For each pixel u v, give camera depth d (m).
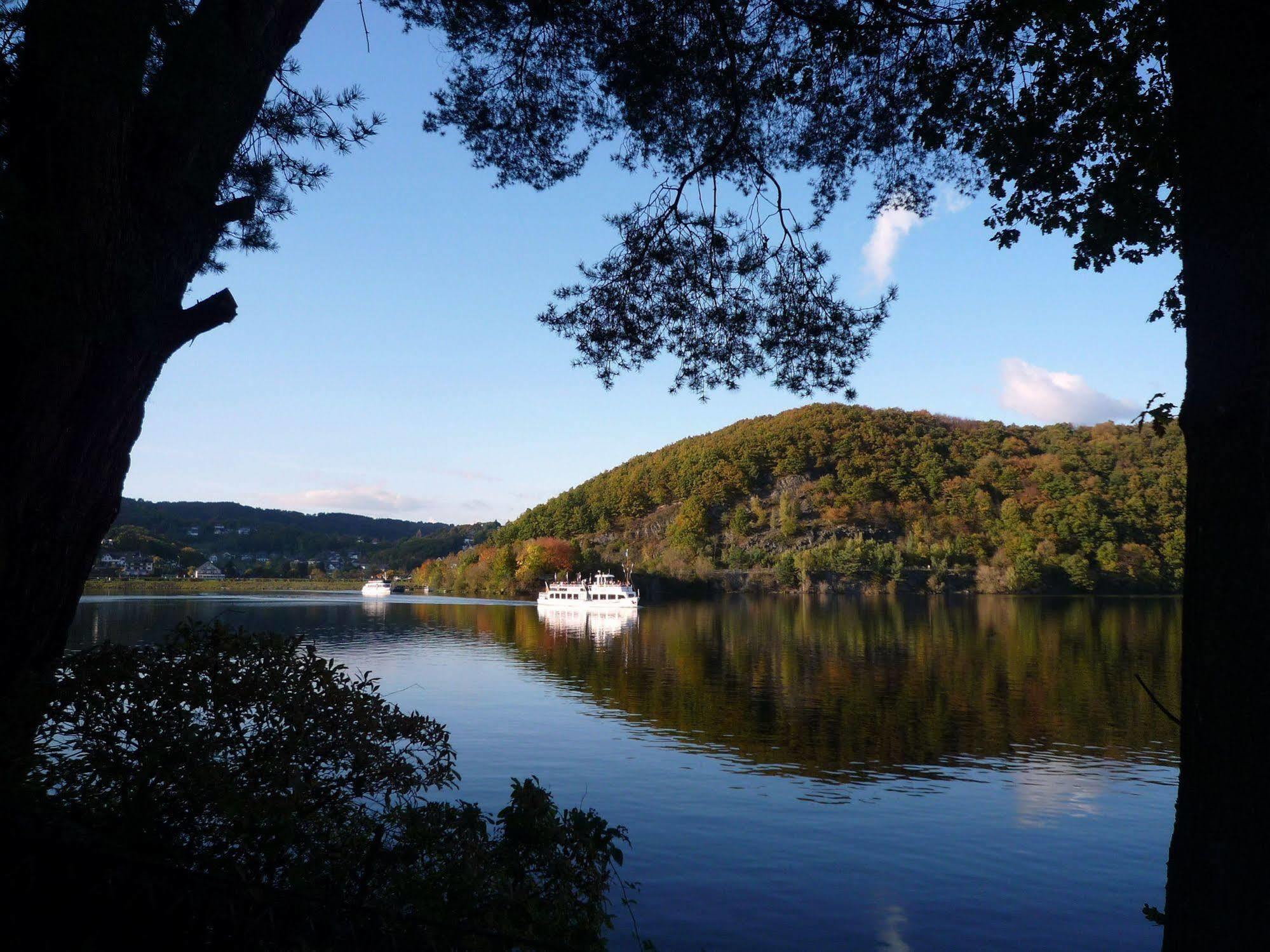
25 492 5.54
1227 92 3.13
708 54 8.12
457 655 46.00
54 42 5.29
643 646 51.19
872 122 8.10
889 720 25.08
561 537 192.75
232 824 4.58
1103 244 6.50
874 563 136.25
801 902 11.15
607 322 8.92
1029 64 6.54
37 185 5.46
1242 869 2.94
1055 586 130.62
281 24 6.77
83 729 4.73
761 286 8.97
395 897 4.82
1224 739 3.00
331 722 5.28
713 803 15.66
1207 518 3.12
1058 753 20.52
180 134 6.05
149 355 6.17
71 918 3.82
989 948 9.93
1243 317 3.04
